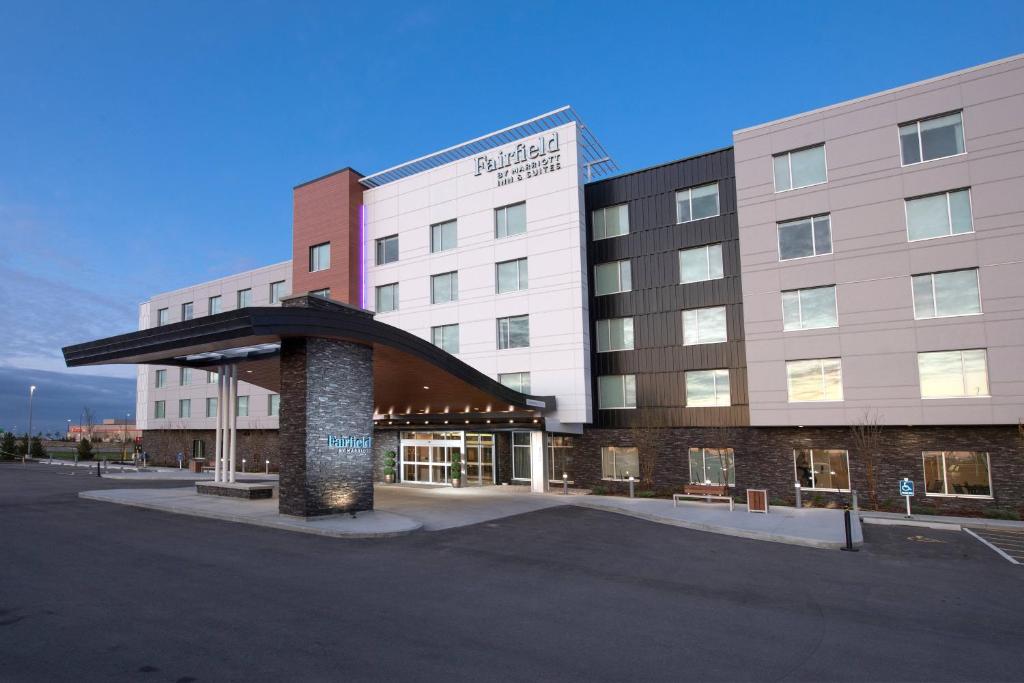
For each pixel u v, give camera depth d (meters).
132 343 18.47
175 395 48.53
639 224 28.34
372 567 11.92
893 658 7.64
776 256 24.77
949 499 21.38
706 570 12.57
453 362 21.16
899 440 22.27
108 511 18.58
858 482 22.84
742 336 25.64
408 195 33.41
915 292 22.33
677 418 26.72
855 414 22.75
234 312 15.41
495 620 8.77
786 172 25.00
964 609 9.98
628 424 27.78
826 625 8.96
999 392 20.62
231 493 21.59
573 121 28.73
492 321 29.91
